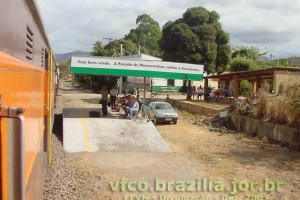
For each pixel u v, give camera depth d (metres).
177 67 27.33
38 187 3.95
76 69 24.95
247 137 21.12
